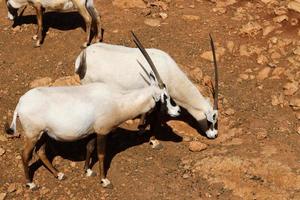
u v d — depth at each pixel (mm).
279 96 16469
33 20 20000
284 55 18125
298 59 17844
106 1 20797
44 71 17547
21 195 13680
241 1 20812
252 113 16047
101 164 13672
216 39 18781
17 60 18016
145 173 14148
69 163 14414
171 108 13680
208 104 14977
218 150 14758
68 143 14953
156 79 13633
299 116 15797
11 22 19906
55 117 12797
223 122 15750
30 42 18812
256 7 20406
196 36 18922
